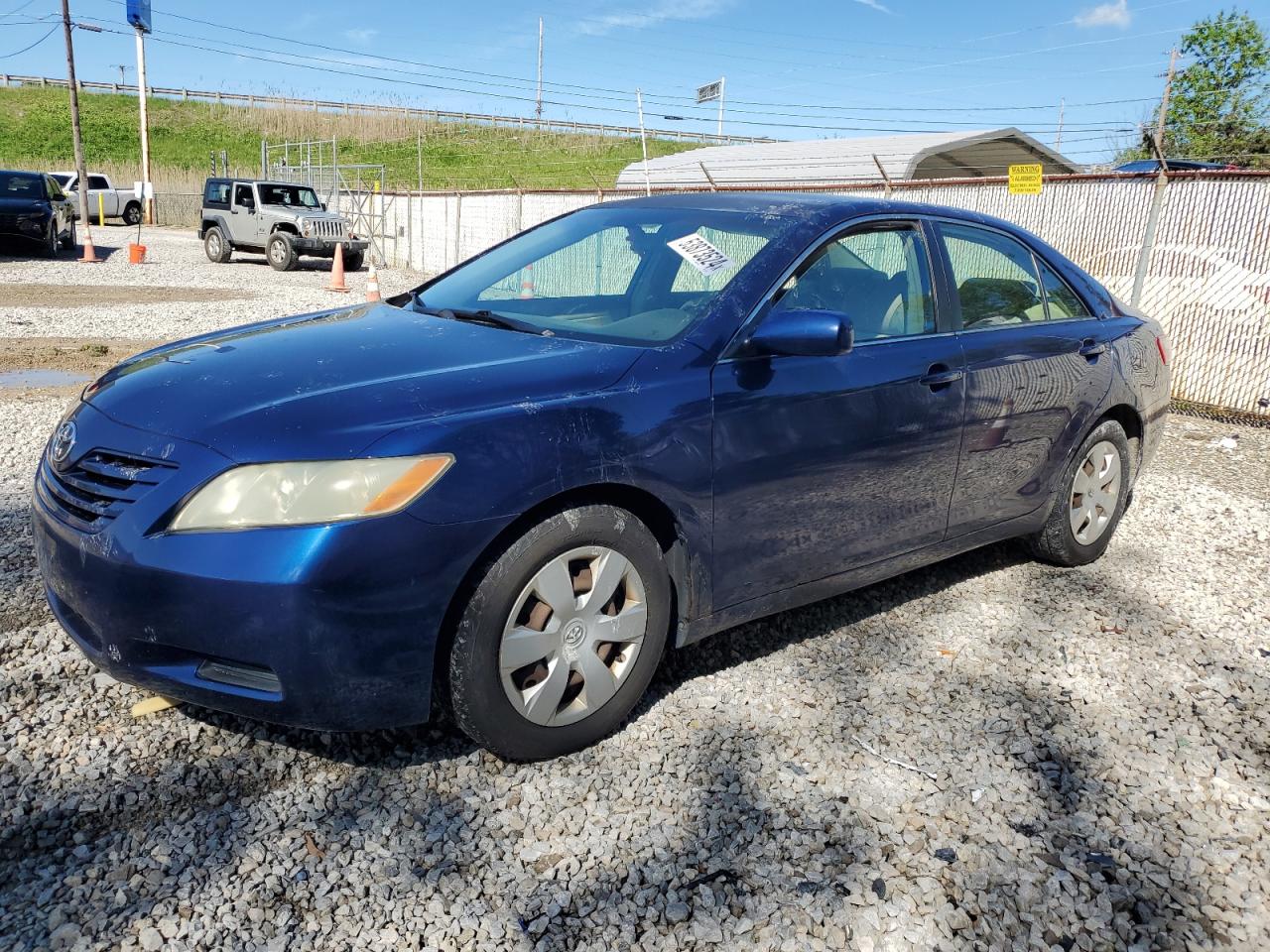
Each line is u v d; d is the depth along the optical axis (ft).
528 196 61.57
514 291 12.21
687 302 10.50
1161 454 23.06
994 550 15.43
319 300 49.34
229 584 7.61
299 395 8.50
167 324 38.78
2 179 67.62
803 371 10.37
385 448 7.89
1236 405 28.35
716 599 10.12
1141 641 12.31
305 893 7.29
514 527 8.50
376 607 7.79
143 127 126.41
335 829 8.02
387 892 7.36
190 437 8.11
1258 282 27.53
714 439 9.59
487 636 8.35
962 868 7.93
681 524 9.49
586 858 7.84
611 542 9.00
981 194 34.71
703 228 11.68
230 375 9.12
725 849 8.02
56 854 7.55
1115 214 30.76
